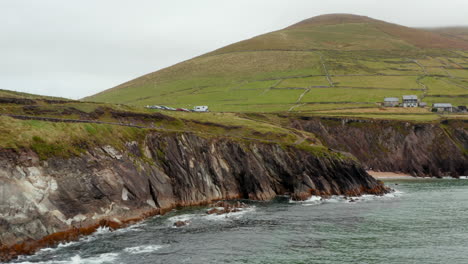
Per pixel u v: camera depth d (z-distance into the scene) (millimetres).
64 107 94688
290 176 109062
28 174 59875
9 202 55094
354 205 93438
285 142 120312
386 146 165750
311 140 131125
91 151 73938
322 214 83000
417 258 56625
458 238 66125
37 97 102562
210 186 98062
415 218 80250
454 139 163750
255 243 62062
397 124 169250
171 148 96000
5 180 56219
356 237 66375
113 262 51688
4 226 53188
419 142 163000
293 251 58750
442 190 119188
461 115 181250
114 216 69375
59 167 65062
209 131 119812
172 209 85312
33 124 70125
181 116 127062
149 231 66688
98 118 98375
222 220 75812
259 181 103812
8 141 61312
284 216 80500
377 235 67625
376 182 114875
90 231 63406
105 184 71062
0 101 87562
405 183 136625
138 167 82125
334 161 113188
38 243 55500
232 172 104688
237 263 53406
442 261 55469
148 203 79812
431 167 156875
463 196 107500
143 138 93625
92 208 66375
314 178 108812
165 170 91812
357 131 170000
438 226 73938
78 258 52562
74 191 64938
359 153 165875
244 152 107375
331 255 57375
